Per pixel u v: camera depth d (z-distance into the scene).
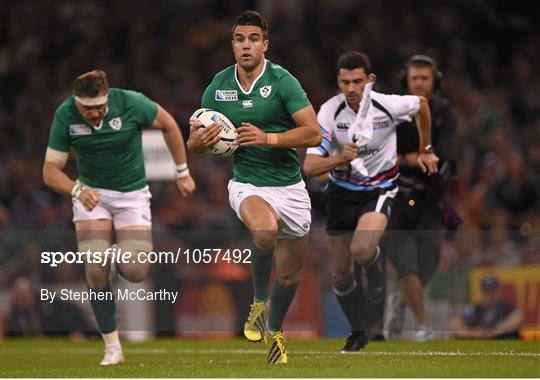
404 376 20.70
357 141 27.80
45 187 49.81
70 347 34.03
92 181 27.53
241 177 24.47
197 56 56.91
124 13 60.59
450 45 57.28
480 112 52.06
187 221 44.00
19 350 33.50
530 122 55.62
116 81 56.00
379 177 28.55
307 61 55.59
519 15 61.03
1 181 50.47
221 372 22.39
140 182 27.83
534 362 23.03
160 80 55.44
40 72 58.47
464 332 31.86
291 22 58.47
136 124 27.39
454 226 31.81
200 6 61.56
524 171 45.62
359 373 21.28
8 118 55.91
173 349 31.64
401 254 30.64
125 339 34.66
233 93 24.05
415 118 29.44
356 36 57.12
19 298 35.88
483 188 46.47
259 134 23.02
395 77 54.69
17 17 63.06
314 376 21.00
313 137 23.47
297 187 24.33
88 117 26.61
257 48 23.64
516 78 57.84
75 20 61.44
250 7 61.66
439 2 60.09
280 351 24.22
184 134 51.00
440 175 31.33
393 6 59.00
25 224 47.25
